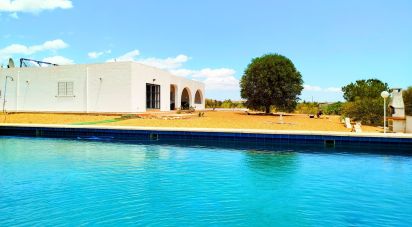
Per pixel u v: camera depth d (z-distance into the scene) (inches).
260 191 273.9
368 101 891.4
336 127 743.1
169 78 1208.2
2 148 493.7
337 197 258.7
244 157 423.2
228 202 247.3
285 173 336.2
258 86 1300.4
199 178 315.6
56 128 620.1
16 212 222.7
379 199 254.4
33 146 510.6
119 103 955.3
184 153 451.8
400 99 569.6
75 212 223.0
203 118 918.4
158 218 214.4
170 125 728.3
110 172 336.8
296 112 1685.5
